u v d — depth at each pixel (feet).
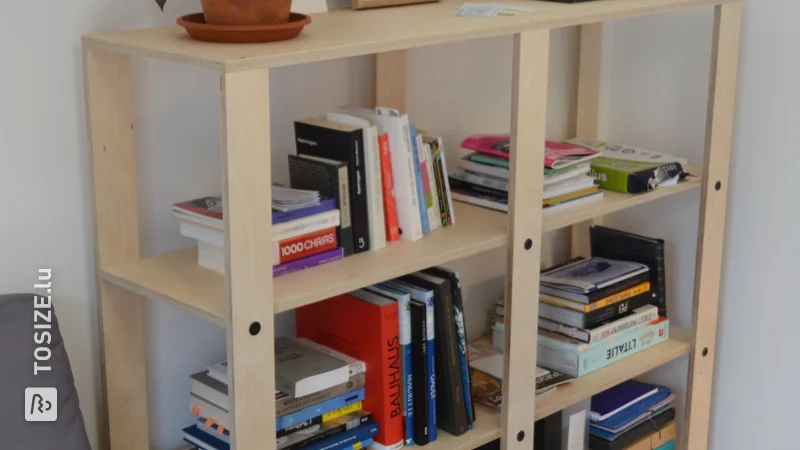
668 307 8.23
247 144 4.21
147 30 5.06
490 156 6.30
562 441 6.89
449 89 6.98
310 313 5.95
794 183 7.24
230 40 4.52
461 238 5.59
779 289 7.48
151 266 5.18
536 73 5.42
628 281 7.20
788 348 7.53
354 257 5.24
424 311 5.55
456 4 6.17
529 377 5.99
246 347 4.45
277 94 5.92
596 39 7.74
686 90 7.66
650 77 7.86
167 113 5.49
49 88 4.97
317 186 5.24
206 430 5.52
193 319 5.87
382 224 5.39
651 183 6.64
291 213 4.93
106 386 5.36
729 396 7.95
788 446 7.70
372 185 5.29
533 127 5.51
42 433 4.69
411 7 6.03
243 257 4.33
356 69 6.35
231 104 4.11
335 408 5.49
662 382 8.34
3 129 4.86
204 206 5.06
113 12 5.13
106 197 5.15
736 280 7.72
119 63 5.05
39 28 4.88
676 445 8.33
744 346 7.77
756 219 7.50
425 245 5.46
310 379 5.31
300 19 4.78
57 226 5.15
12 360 4.64
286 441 5.28
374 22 5.29
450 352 5.72
